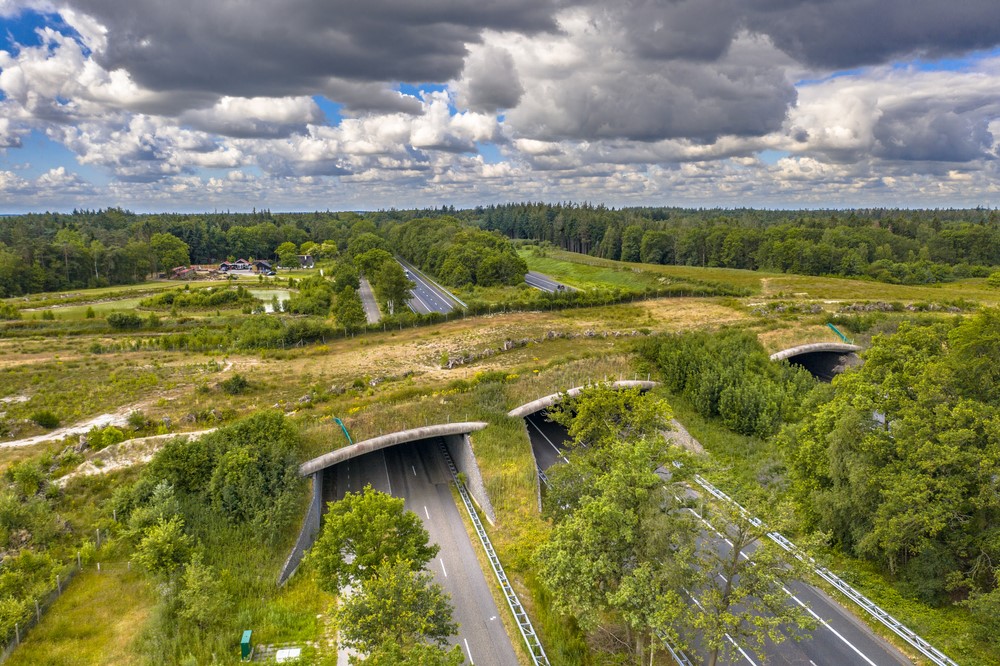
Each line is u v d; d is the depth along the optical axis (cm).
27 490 4228
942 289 11925
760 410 6188
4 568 3578
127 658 3155
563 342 8206
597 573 2883
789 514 2842
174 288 16238
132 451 4781
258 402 5981
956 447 3469
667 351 7306
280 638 3488
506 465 5262
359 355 7812
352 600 2983
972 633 3353
